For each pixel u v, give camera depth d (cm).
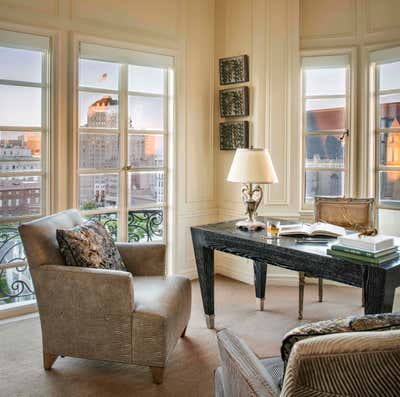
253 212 310
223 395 150
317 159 420
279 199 409
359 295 382
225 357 138
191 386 231
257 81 407
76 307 236
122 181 385
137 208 397
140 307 234
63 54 339
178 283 273
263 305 347
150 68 397
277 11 401
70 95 344
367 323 97
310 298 374
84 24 348
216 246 289
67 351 242
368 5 388
